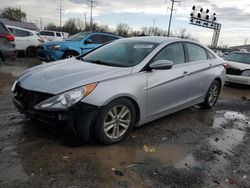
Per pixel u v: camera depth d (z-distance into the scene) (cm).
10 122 423
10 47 845
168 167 335
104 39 1132
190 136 445
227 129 504
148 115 428
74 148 358
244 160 379
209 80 577
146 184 294
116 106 371
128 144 388
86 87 344
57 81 356
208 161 363
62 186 277
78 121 344
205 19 3741
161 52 454
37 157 327
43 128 405
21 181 279
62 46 1017
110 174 306
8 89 634
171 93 463
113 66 411
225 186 309
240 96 853
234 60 1095
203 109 621
